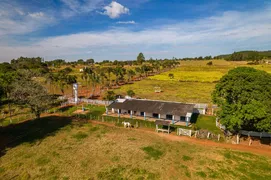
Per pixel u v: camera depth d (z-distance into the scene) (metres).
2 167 23.00
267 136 30.36
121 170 21.94
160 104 42.88
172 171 21.66
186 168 22.22
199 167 22.39
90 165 23.12
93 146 28.14
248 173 21.06
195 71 137.00
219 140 30.02
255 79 27.28
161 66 175.50
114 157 24.88
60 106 53.56
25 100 37.69
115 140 30.23
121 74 98.50
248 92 26.38
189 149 27.03
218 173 21.14
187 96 64.69
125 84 93.25
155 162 23.55
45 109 44.62
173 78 108.38
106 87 84.31
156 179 20.23
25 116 43.66
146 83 95.31
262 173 21.06
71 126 37.06
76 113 46.59
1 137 32.09
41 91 39.72
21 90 37.12
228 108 27.67
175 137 31.62
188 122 38.69
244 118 25.58
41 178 20.80
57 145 28.64
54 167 22.84
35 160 24.47
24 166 23.17
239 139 30.20
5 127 37.00
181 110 38.66
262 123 24.83
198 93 69.62
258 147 27.59
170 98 61.88
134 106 43.09
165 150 26.72
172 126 36.91
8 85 42.44
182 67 170.75
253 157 24.58
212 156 24.92
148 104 43.50
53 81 77.69
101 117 43.19
